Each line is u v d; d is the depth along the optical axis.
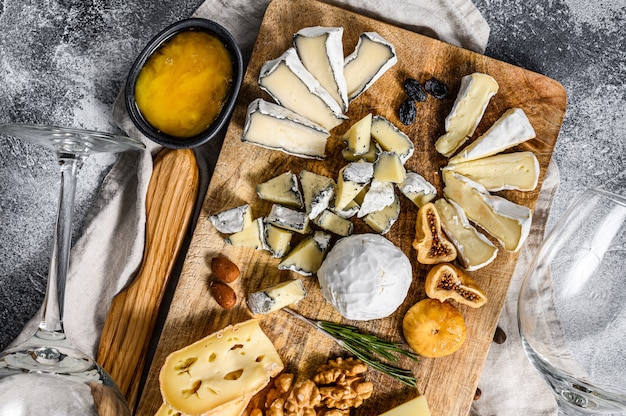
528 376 0.60
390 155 0.55
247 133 0.54
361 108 0.57
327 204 0.55
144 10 0.58
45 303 0.52
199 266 0.56
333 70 0.54
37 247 0.59
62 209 0.53
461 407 0.57
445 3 0.58
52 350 0.52
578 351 0.51
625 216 0.49
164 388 0.54
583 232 0.50
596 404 0.51
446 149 0.56
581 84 0.60
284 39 0.56
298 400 0.55
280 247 0.55
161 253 0.57
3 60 0.58
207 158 0.59
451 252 0.56
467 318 0.57
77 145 0.51
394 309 0.55
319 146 0.55
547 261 0.51
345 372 0.56
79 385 0.53
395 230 0.57
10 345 0.57
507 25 0.60
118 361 0.57
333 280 0.54
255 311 0.55
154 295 0.57
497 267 0.57
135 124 0.53
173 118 0.53
